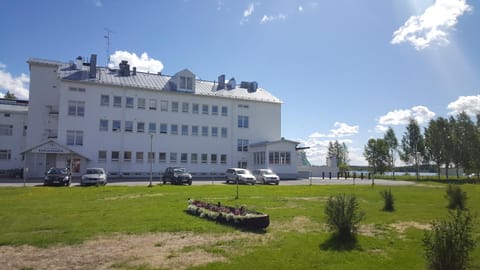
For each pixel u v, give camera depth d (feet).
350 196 34.88
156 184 106.52
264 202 62.08
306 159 219.20
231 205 56.95
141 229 35.91
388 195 54.65
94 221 40.50
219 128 169.48
